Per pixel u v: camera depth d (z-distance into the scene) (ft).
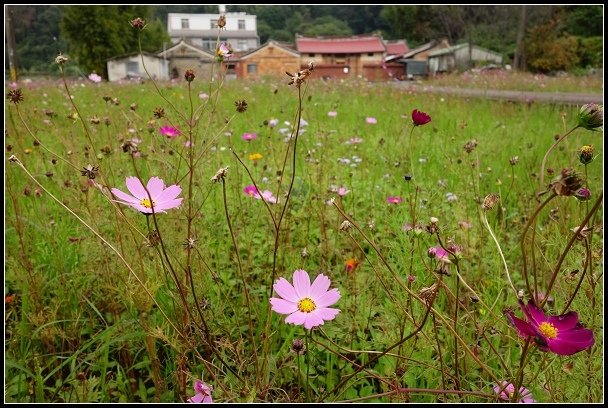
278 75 42.70
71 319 5.08
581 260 5.03
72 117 6.79
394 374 4.25
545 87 36.19
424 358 4.56
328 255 6.59
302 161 10.68
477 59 106.22
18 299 5.75
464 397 3.92
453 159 10.70
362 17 203.10
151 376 4.70
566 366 4.05
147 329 4.07
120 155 8.13
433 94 26.07
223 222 7.52
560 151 10.87
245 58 111.24
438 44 118.32
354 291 5.23
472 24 91.30
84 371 4.82
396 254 6.28
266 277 6.22
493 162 11.10
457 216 7.40
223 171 3.63
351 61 121.08
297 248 6.89
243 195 8.61
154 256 4.77
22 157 7.48
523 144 13.00
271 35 202.90
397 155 11.69
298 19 208.23
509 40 98.63
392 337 4.79
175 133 6.68
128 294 4.46
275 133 13.10
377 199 9.07
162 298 4.93
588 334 2.81
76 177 6.65
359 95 25.90
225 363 3.93
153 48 116.06
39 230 6.42
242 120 15.14
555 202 7.74
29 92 20.57
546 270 5.99
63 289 5.42
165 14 212.23
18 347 4.85
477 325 4.41
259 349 4.77
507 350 4.75
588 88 34.30
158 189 3.76
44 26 100.89
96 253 5.43
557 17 88.69
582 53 87.61
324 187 8.79
